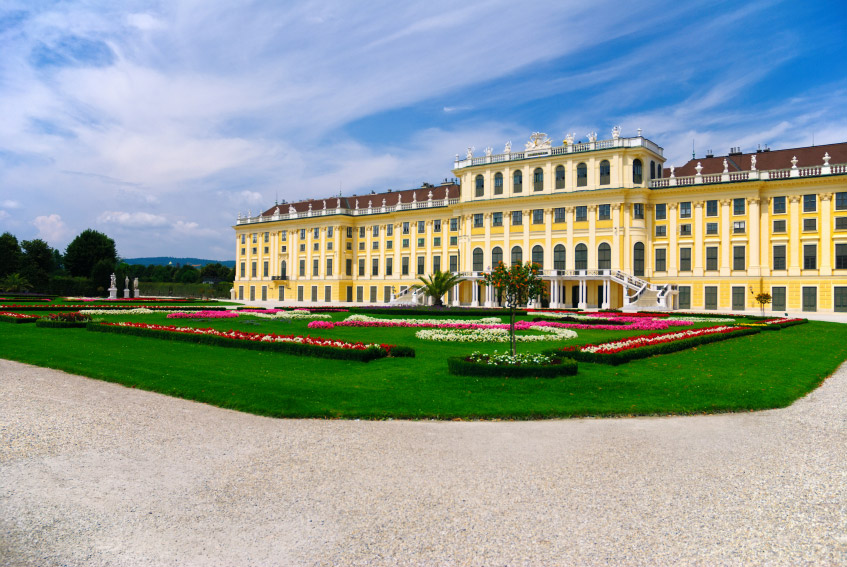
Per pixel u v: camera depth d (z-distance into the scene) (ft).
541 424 44.19
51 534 24.99
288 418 45.11
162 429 41.27
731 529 25.34
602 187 247.29
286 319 151.43
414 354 78.43
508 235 269.85
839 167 209.67
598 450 36.91
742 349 87.40
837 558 22.77
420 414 45.96
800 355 81.71
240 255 389.19
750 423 44.27
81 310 173.27
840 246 209.87
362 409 46.91
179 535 24.94
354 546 23.84
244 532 25.18
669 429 42.45
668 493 29.35
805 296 215.72
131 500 28.58
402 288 318.24
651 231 244.63
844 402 51.96
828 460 34.68
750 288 223.51
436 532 25.04
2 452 35.65
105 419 43.75
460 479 31.37
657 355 78.59
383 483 30.73
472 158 284.61
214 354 78.02
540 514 26.84
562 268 255.09
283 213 383.86
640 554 23.15
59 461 34.19
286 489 29.91
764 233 224.12
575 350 74.90
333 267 336.90
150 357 74.49
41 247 438.81
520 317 163.02
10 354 75.61
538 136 271.08
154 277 615.98
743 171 229.04
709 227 233.14
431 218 308.40
